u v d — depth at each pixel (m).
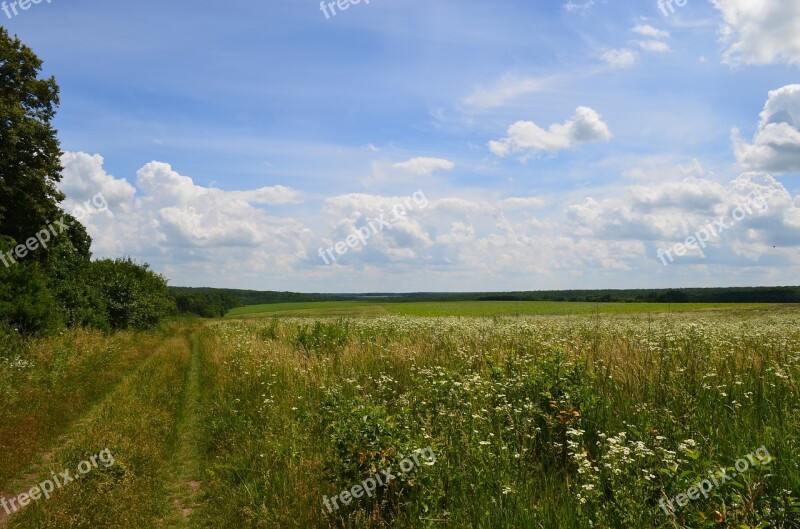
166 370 18.08
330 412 7.73
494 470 5.27
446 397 7.31
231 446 8.64
